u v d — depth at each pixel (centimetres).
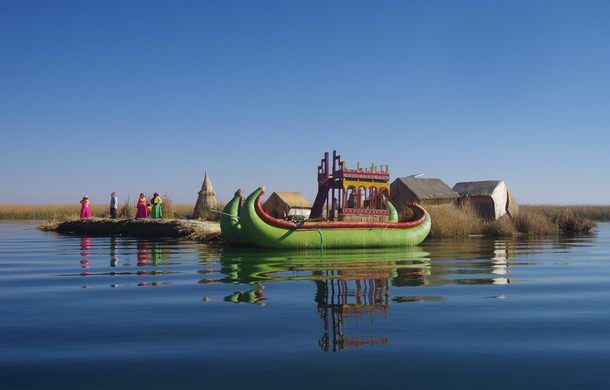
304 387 420
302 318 644
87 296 798
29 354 501
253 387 420
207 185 3127
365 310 692
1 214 6538
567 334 576
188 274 1046
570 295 823
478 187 2977
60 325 612
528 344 537
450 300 770
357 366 468
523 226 2872
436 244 2019
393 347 524
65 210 6650
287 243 1627
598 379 439
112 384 426
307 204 2983
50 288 877
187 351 510
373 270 1120
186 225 2248
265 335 566
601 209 7400
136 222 2545
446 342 544
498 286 912
